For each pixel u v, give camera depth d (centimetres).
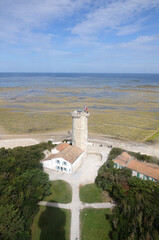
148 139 7381
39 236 2959
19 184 3375
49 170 4912
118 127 9006
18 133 8094
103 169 4503
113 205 3609
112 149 5884
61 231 3044
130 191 3447
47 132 8269
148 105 14338
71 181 4394
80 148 5494
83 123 5272
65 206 3578
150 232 2534
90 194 3928
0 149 5256
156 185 3491
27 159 4491
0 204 2847
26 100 16088
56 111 12319
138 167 4422
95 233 3012
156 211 2823
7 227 2630
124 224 2797
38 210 3434
